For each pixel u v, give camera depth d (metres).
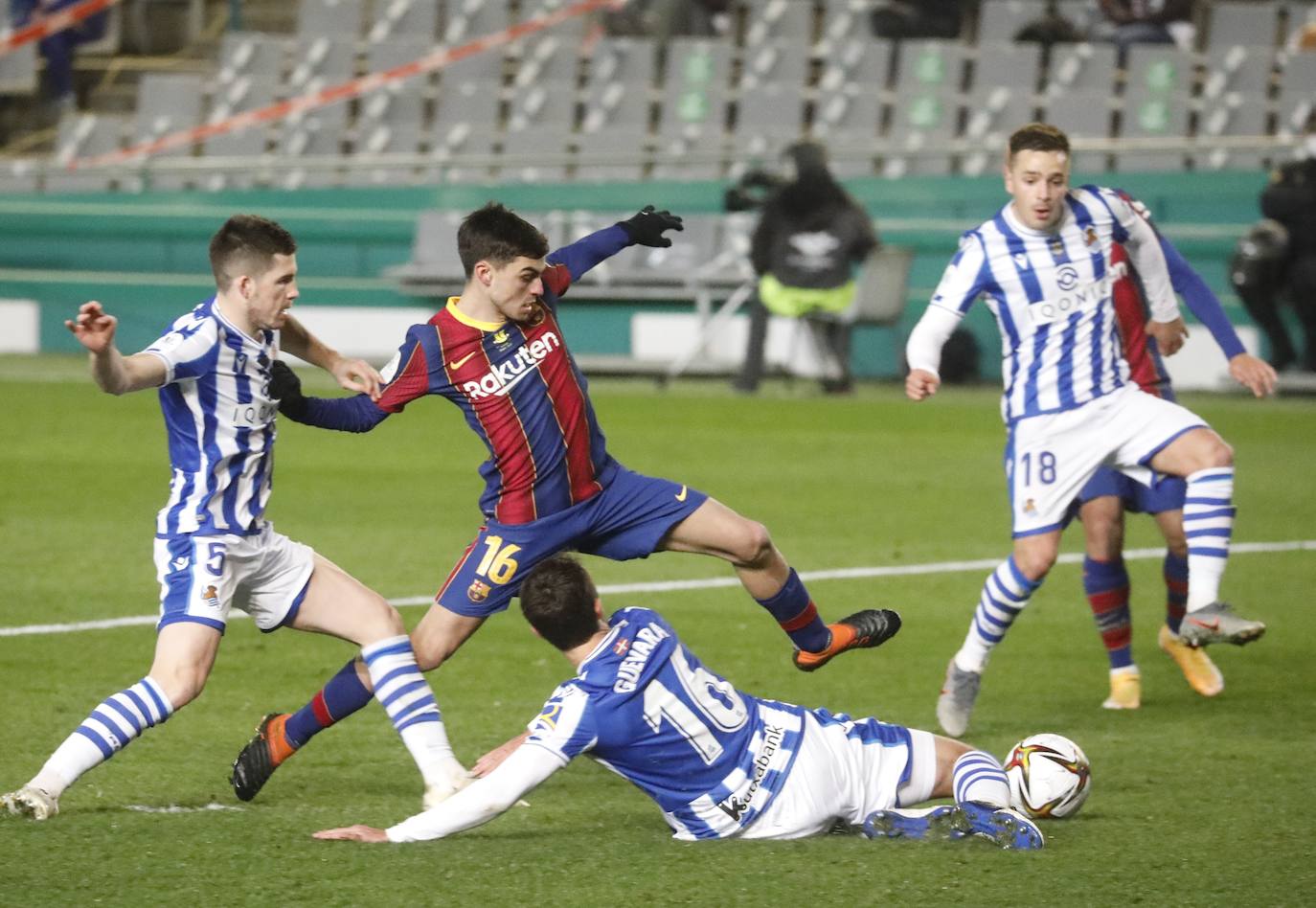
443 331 17.44
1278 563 31.61
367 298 67.94
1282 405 55.66
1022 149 19.97
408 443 48.28
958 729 20.44
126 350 69.94
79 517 35.47
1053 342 20.47
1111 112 66.69
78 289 70.06
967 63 70.19
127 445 46.03
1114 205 20.62
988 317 61.91
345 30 78.38
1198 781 18.00
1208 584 20.08
